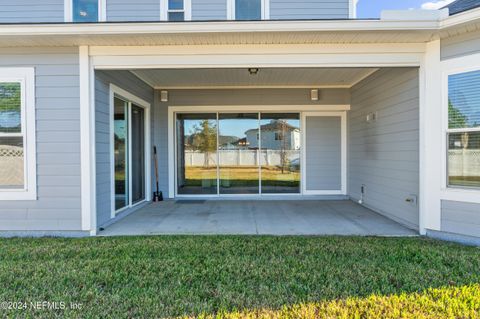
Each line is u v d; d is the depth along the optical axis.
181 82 8.07
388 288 3.05
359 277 3.32
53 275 3.42
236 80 7.89
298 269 3.56
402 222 5.82
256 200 8.70
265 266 3.65
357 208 7.45
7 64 5.11
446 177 4.84
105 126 5.74
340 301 2.81
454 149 4.76
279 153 9.07
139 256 4.03
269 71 6.88
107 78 5.82
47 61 5.13
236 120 9.00
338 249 4.26
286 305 2.75
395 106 6.00
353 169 8.49
